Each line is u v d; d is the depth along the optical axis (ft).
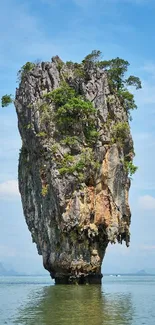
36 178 216.54
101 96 215.72
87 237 197.98
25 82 223.30
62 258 197.47
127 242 214.90
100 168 205.98
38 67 221.66
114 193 207.21
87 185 203.21
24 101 222.28
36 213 221.66
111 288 221.87
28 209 230.89
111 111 218.38
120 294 169.27
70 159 201.87
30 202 228.63
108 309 114.01
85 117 210.38
